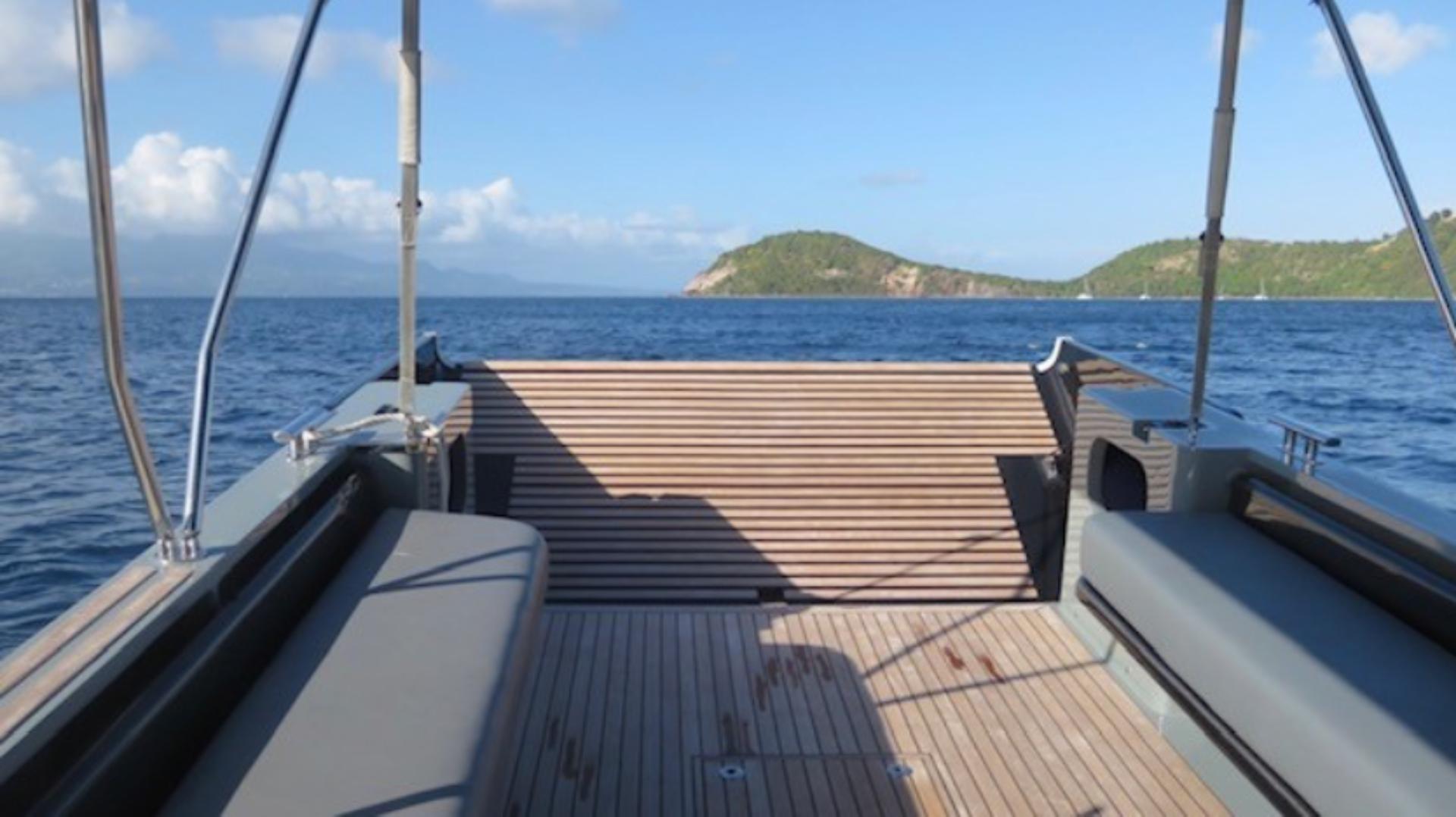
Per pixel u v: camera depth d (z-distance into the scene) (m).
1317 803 1.93
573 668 3.31
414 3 2.49
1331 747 1.89
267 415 12.92
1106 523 3.04
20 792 1.27
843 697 3.14
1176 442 3.14
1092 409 3.70
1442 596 2.20
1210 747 2.62
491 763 1.65
